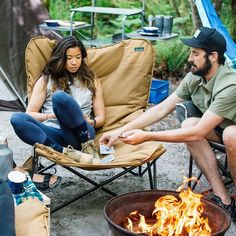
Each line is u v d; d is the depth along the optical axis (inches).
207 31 114.0
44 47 135.9
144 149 117.4
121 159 114.4
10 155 102.6
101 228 114.1
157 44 236.1
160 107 125.0
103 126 132.7
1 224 77.0
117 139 117.0
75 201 125.6
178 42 234.5
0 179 83.7
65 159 109.9
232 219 116.5
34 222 83.1
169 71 237.1
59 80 130.0
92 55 137.3
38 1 202.1
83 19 245.6
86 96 131.1
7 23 196.5
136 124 121.7
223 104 110.6
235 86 110.5
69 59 128.2
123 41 139.3
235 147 112.3
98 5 245.9
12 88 196.7
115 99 135.6
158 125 182.4
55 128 124.4
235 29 234.4
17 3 197.8
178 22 241.1
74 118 119.0
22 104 196.7
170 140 109.7
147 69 135.9
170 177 141.2
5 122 183.0
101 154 121.7
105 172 143.9
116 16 247.3
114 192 131.3
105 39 216.1
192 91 122.6
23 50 198.8
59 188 132.6
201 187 134.2
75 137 122.0
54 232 111.8
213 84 115.9
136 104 135.7
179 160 153.2
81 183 136.2
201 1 184.2
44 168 133.0
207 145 118.4
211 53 113.2
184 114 122.4
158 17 204.5
